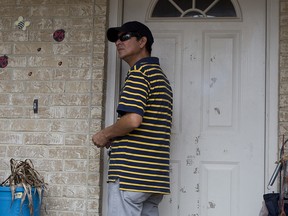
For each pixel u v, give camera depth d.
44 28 4.12
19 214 3.52
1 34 4.16
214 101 4.09
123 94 3.20
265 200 3.55
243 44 4.09
